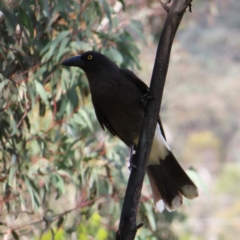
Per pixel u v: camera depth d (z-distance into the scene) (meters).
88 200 11.23
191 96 34.47
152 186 9.33
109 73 9.21
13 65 10.15
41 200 11.55
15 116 10.18
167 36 7.50
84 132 11.34
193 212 31.00
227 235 27.98
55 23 10.70
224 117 35.50
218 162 36.59
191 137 36.28
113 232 11.72
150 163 9.38
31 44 10.02
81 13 10.44
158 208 9.17
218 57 34.81
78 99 10.78
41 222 11.22
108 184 11.24
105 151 11.16
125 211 7.53
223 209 31.62
